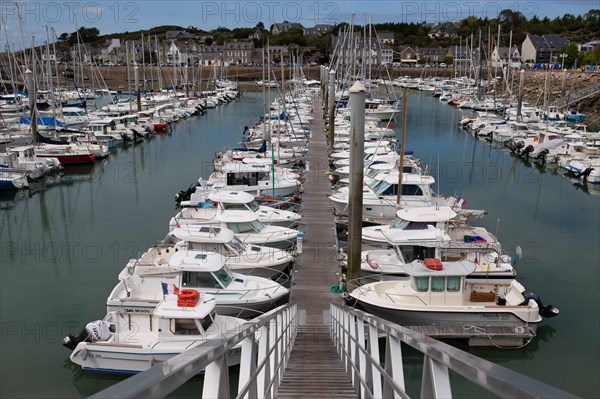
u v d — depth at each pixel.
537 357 13.64
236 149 35.28
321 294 15.73
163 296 13.80
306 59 114.38
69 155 37.28
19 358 13.34
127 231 23.97
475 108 70.81
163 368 2.23
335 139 41.25
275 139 39.47
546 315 15.11
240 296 14.47
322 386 7.93
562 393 1.62
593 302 16.52
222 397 3.13
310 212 23.55
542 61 109.69
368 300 14.38
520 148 42.41
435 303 14.26
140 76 107.88
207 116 66.81
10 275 18.80
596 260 20.19
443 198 23.09
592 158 37.41
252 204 21.12
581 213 27.03
